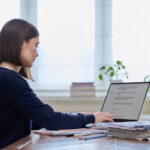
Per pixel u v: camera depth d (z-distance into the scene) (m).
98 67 3.06
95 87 3.00
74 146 1.01
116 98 1.71
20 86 1.30
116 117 1.63
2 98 1.29
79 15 3.08
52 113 1.32
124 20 3.03
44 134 1.33
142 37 2.98
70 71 3.05
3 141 1.29
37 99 1.33
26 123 1.43
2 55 1.37
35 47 1.42
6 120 1.32
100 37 3.08
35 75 3.07
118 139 1.16
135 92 1.63
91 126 1.35
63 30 3.07
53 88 3.05
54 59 3.06
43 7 3.09
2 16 3.09
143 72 2.96
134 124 1.22
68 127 1.35
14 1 3.09
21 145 1.07
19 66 1.45
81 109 2.91
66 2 3.08
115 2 3.06
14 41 1.35
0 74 1.29
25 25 1.39
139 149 0.95
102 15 3.10
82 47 3.06
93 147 0.99
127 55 3.01
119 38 3.04
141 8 2.99
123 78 2.98
